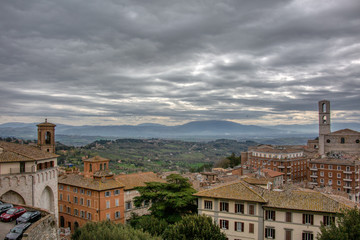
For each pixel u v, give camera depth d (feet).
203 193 230.07
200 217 200.13
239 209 219.00
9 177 219.61
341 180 441.27
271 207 208.74
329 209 195.93
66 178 363.97
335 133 598.75
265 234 210.79
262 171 444.55
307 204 203.82
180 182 248.93
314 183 465.47
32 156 240.53
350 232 157.48
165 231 200.13
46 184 254.06
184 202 220.02
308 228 199.82
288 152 576.61
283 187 297.33
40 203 244.22
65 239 272.51
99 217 309.63
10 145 254.27
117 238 162.20
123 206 333.21
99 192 310.86
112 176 346.95
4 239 114.73
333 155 532.73
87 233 174.09
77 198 339.57
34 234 117.19
